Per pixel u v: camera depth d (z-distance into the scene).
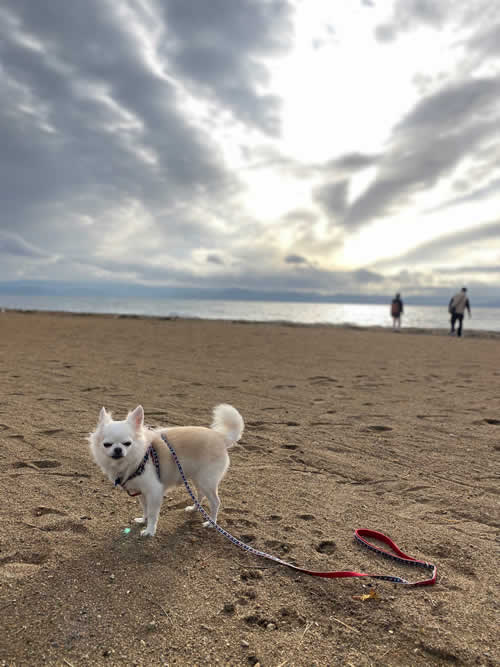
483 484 1.53
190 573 1.04
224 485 1.51
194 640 0.85
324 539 1.20
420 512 1.34
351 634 0.88
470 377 3.44
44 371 3.32
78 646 0.83
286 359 4.30
